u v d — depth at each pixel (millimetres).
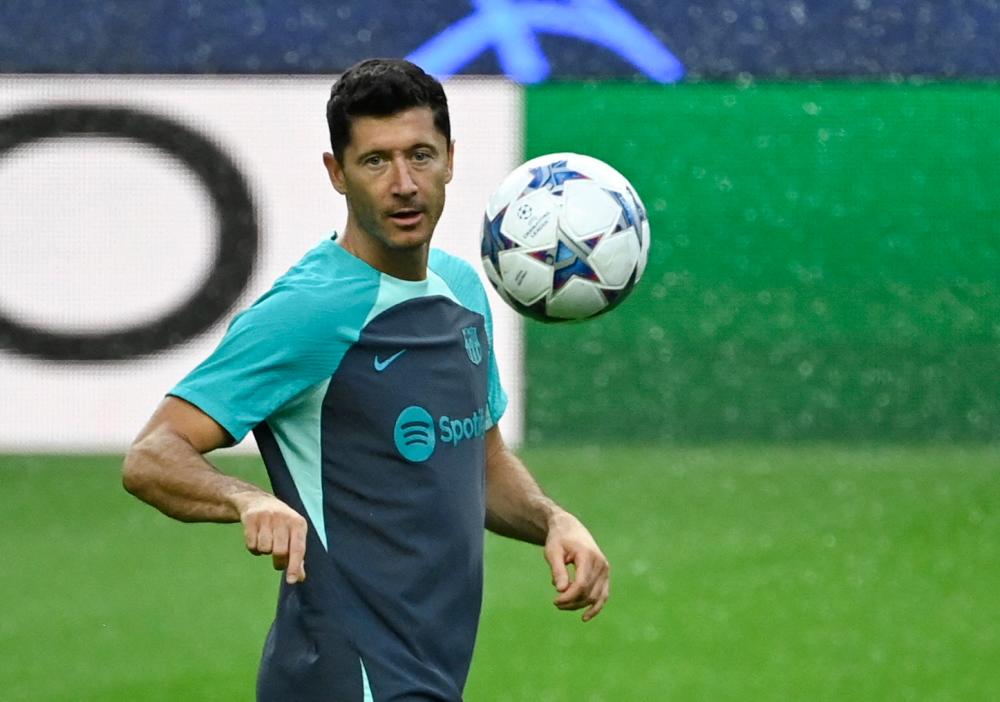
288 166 35656
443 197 10406
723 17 36500
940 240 36562
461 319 10961
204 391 10023
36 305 35344
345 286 10328
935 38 36469
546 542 11523
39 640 23266
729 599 25094
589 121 36281
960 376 36562
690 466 34438
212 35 35625
